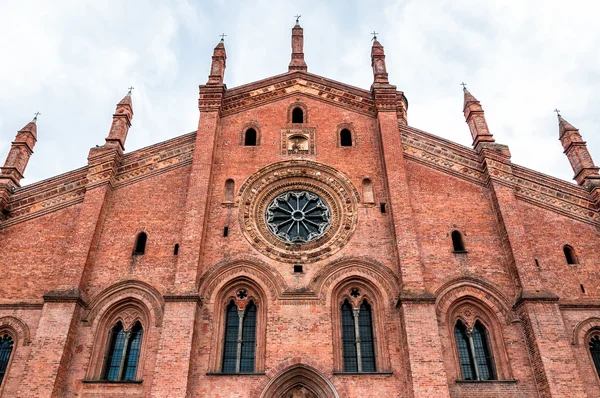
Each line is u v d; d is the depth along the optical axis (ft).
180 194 96.37
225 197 96.43
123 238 91.15
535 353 77.71
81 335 81.25
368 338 83.35
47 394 73.56
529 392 76.89
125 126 105.91
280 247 90.22
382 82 110.52
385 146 99.19
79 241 87.92
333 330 82.53
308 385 78.64
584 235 91.97
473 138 103.96
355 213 93.81
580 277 87.40
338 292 86.33
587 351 80.74
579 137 104.63
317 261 88.07
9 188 95.91
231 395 76.02
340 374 77.71
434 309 80.18
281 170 99.50
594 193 95.25
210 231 91.45
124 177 98.48
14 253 89.56
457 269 87.35
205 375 77.51
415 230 89.76
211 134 101.35
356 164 100.07
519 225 89.56
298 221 93.97
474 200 95.30
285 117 107.24
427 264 87.66
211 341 80.48
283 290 84.74
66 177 97.25
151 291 85.25
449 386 77.46
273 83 111.55
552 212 94.32
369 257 88.53
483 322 84.43
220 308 84.74
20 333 82.07
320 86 111.34
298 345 79.97
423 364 75.66
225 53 117.60
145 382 77.56
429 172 98.73
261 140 103.40
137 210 94.38
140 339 83.25
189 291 82.07
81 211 91.71
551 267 88.33
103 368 80.33
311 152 101.76
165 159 100.63
